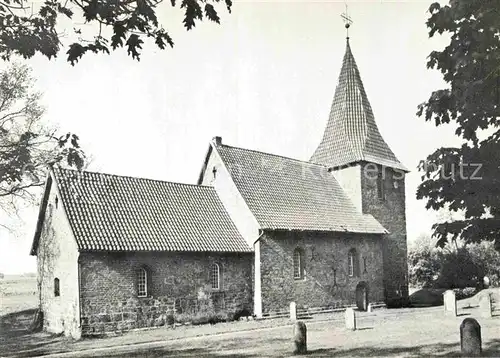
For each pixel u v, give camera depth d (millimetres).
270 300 29203
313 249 32000
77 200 24859
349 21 35094
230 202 31203
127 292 24125
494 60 8359
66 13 6816
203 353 17062
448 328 21328
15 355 19219
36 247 27688
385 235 38531
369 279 35375
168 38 6605
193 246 26594
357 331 21609
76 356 18031
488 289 39844
